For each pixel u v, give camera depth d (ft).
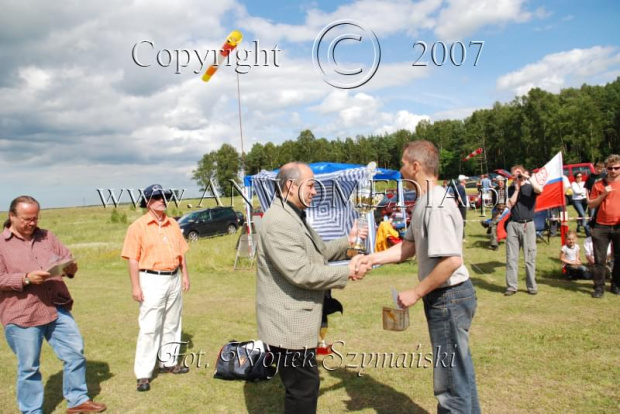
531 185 23.54
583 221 41.45
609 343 16.58
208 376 15.80
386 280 30.66
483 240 45.57
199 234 64.59
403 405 13.01
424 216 9.52
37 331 12.50
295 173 10.03
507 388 13.53
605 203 22.45
